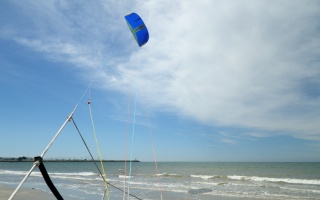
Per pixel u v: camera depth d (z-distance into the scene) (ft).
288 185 98.73
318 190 83.10
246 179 125.90
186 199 63.82
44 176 14.51
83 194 68.74
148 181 113.19
